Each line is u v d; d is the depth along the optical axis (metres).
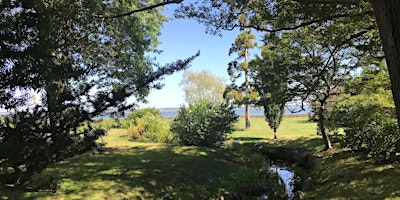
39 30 3.58
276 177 10.18
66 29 5.37
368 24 8.50
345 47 11.09
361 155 9.98
